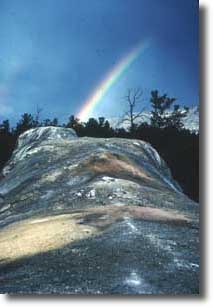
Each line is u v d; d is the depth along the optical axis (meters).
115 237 14.49
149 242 13.80
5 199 28.48
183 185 54.03
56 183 27.16
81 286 10.72
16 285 11.26
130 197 22.53
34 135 45.75
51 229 16.64
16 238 16.39
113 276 11.20
